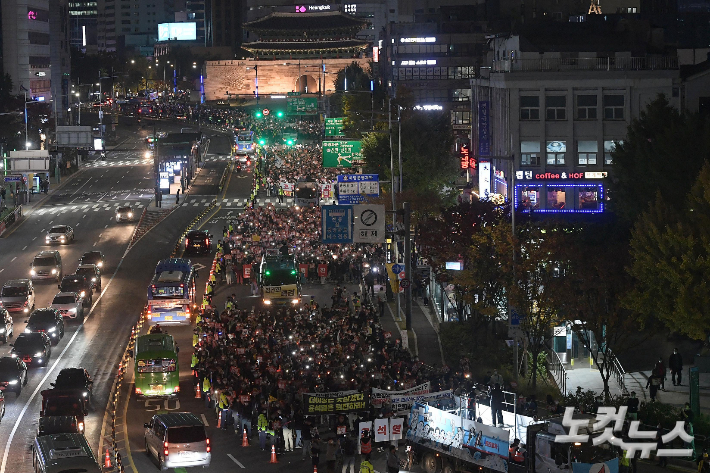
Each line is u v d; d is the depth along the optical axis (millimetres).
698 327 52188
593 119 96312
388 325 79812
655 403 50438
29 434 55469
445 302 79625
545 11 179750
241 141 194875
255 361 63281
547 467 41625
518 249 60250
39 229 126562
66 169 177500
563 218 86688
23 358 68750
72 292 84688
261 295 91062
